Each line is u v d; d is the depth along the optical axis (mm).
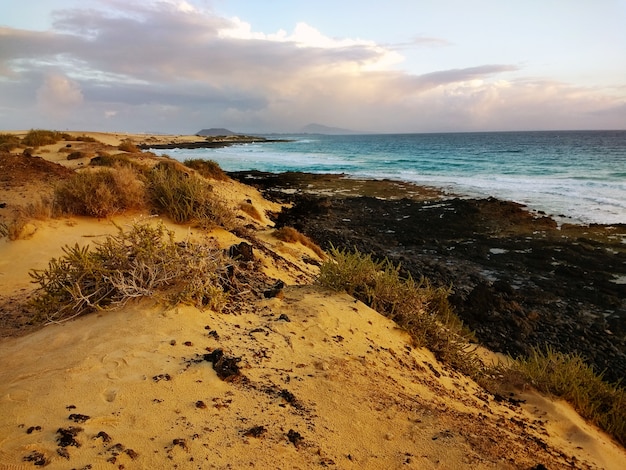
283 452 2662
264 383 3451
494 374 6410
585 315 10844
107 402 2873
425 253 15742
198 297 4582
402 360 4883
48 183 11711
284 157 57656
